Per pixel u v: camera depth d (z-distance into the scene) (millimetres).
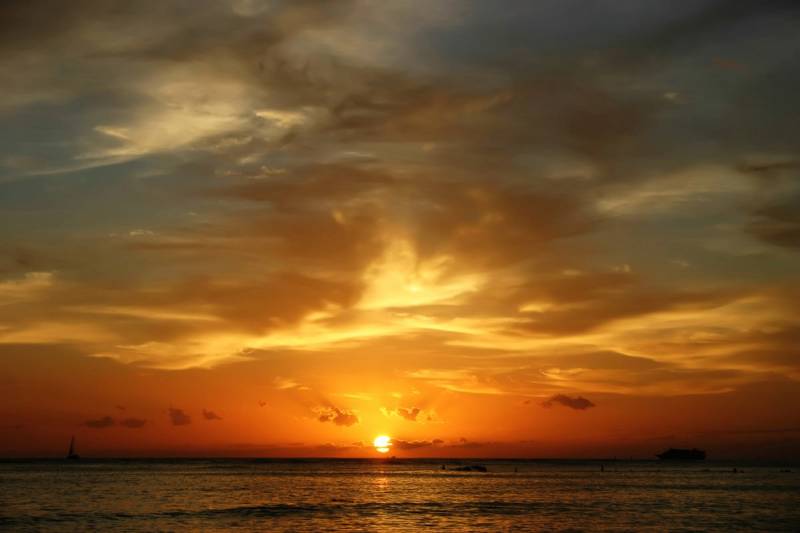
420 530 71062
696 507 96125
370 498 111062
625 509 93125
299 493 122125
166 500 105125
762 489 137500
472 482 165500
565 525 75188
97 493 118625
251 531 69625
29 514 84000
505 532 69688
